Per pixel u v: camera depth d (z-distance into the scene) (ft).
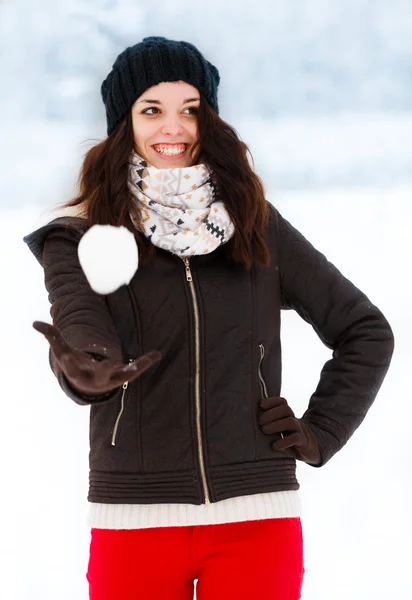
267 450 12.34
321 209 54.90
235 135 13.15
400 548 20.36
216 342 12.26
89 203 12.56
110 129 13.29
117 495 12.03
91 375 9.73
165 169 12.76
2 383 30.40
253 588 11.92
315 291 13.23
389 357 13.30
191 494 11.94
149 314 12.17
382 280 40.98
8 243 46.62
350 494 22.91
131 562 12.05
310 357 30.96
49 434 26.66
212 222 12.46
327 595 18.57
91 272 8.99
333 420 13.01
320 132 87.51
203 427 12.07
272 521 12.24
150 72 12.93
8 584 19.08
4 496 23.15
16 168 76.13
